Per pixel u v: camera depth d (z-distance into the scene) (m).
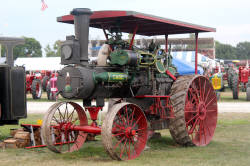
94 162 5.59
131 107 6.17
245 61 50.09
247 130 9.06
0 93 7.22
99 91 6.22
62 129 6.42
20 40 8.18
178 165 5.32
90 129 6.16
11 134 7.57
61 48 6.05
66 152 6.44
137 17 6.43
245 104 16.08
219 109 14.04
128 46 6.83
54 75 19.88
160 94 7.26
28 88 20.59
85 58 6.08
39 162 5.64
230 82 24.20
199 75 7.25
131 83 6.57
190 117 7.29
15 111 7.26
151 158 5.86
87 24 6.07
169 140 7.71
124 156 6.07
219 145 7.12
